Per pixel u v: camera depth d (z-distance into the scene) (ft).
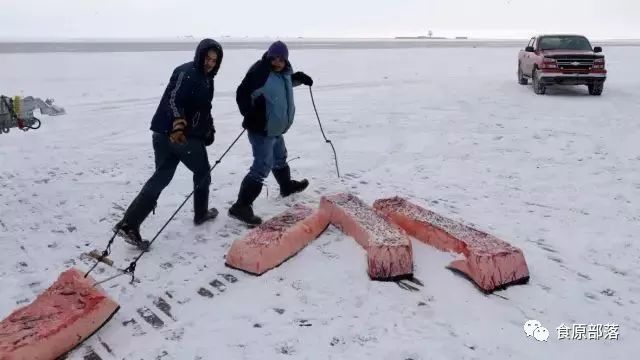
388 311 10.44
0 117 28.40
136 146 26.12
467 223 15.33
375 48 150.51
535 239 14.19
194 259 12.94
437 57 103.91
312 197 17.81
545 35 49.26
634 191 18.43
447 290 11.21
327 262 12.44
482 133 28.73
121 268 12.50
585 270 12.35
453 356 9.06
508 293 11.17
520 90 48.16
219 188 18.88
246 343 9.49
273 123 14.60
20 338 8.89
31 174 20.88
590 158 23.17
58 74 64.49
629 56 101.60
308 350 9.27
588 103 39.60
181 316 10.41
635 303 10.91
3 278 12.07
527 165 22.04
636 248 13.58
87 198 17.88
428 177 20.26
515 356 9.09
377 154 24.12
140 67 76.07
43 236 14.58
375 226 12.99
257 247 12.06
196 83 13.20
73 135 28.84
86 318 9.52
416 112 36.17
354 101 41.98
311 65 80.02
